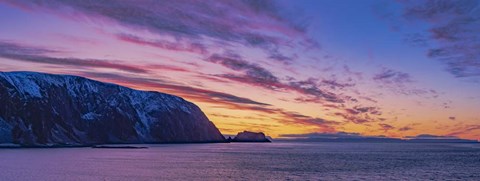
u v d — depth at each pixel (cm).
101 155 13988
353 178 7038
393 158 13762
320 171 8319
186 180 6562
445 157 14562
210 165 9844
